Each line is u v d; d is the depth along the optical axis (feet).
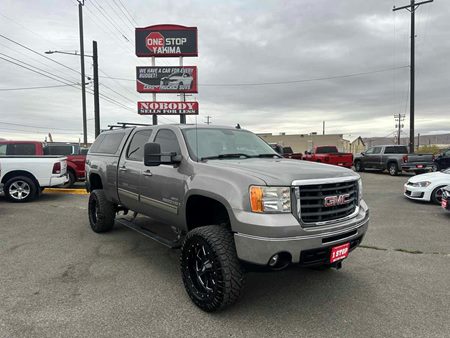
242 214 10.28
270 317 10.85
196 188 12.08
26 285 13.09
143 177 15.66
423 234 21.18
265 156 15.12
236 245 10.43
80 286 13.06
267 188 10.19
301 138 248.73
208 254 11.03
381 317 10.87
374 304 11.76
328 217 11.02
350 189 12.12
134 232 20.99
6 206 30.42
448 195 26.03
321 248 10.56
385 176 63.05
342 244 11.16
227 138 15.35
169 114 72.74
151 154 13.07
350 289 13.00
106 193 20.03
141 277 14.03
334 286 13.28
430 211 28.78
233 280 10.53
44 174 33.14
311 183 10.57
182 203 12.98
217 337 9.71
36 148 37.86
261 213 10.11
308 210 10.61
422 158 60.29
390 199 35.50
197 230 11.48
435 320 10.68
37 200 34.06
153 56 71.77
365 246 18.57
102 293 12.47
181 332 9.96
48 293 12.40
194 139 14.23
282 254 10.11
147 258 16.38
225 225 12.14
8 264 15.38
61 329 10.01
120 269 14.90
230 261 10.59
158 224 22.56
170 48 71.15
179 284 13.38
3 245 18.29
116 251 17.40
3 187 32.09
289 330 10.10
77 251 17.35
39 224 23.30
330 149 72.90
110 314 10.94
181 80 72.33
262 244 9.88
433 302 11.92
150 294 12.45
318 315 10.99
